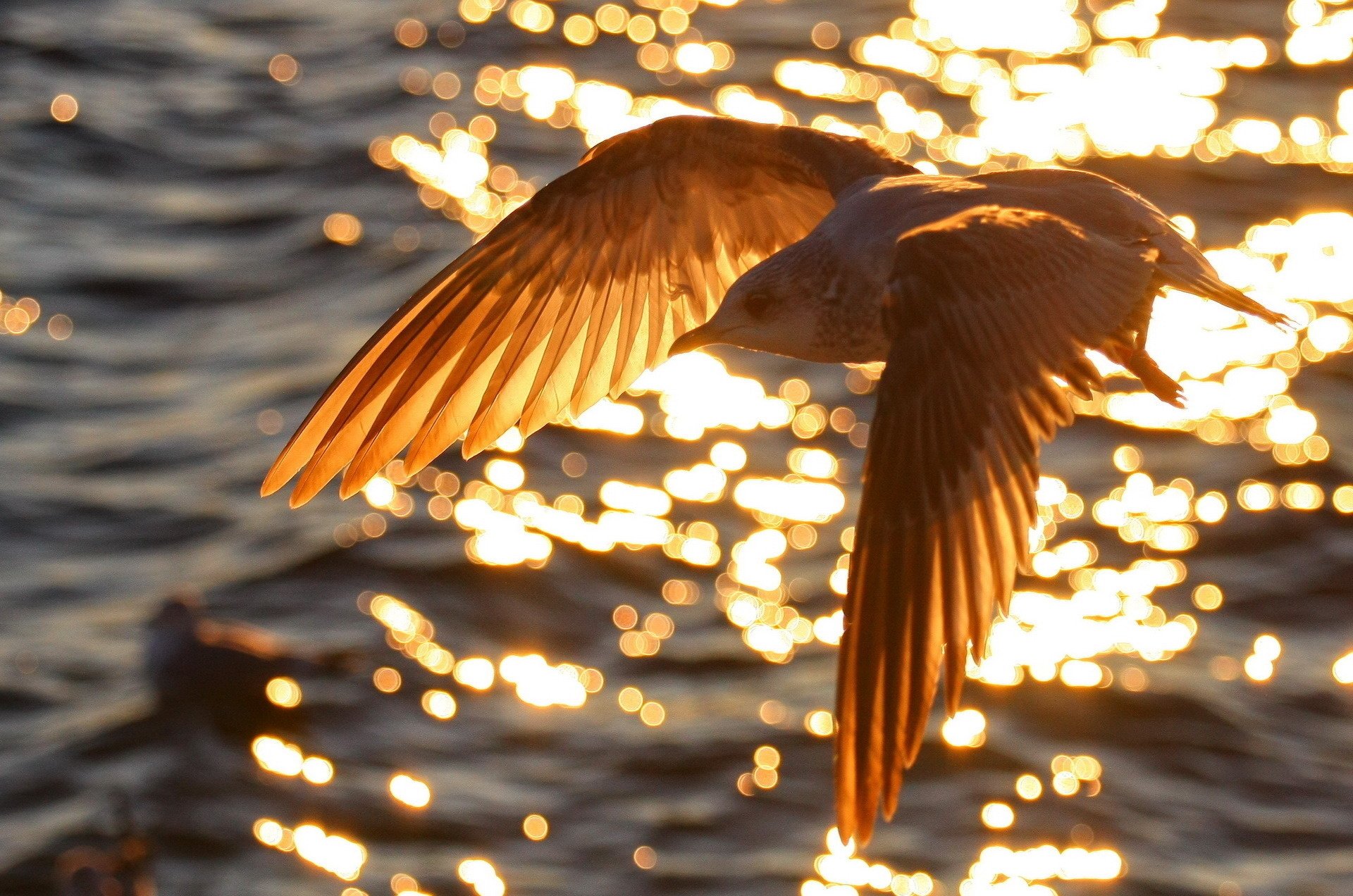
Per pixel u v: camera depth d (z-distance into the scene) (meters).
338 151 25.20
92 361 19.81
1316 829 13.44
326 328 20.48
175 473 17.84
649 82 28.00
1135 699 14.83
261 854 13.29
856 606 3.57
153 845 13.29
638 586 16.36
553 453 18.31
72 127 25.52
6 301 20.78
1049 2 32.12
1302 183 24.78
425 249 22.39
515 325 5.59
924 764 14.19
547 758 14.24
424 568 16.47
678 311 5.85
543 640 15.70
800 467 18.05
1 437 18.23
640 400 19.27
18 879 12.95
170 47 28.98
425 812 13.59
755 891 12.70
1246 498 17.50
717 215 5.79
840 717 3.47
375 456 5.35
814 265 4.86
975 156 25.81
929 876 12.95
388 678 15.12
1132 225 4.54
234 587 16.12
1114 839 13.30
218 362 19.80
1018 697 14.94
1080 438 18.69
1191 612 16.06
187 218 23.22
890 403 3.75
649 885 12.76
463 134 25.95
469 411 5.52
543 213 5.59
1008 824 13.48
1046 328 3.78
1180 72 28.83
